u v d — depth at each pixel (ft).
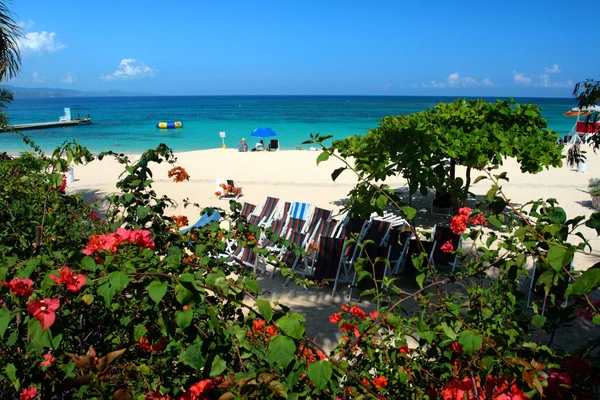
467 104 29.04
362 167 8.98
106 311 6.95
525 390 5.01
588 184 41.47
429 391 5.88
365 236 22.66
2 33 25.38
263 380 4.47
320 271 20.67
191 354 5.07
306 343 5.21
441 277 20.06
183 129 131.13
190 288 4.66
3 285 4.74
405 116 30.91
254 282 5.25
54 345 4.35
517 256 6.37
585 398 5.05
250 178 46.96
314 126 141.38
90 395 5.89
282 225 25.57
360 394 6.42
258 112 249.55
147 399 5.64
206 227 9.50
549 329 6.59
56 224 9.61
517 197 38.45
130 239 5.69
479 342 5.05
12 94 29.71
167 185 42.96
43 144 87.45
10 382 6.24
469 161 24.90
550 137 27.22
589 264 22.49
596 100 24.98
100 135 111.24
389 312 6.18
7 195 11.05
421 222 32.30
